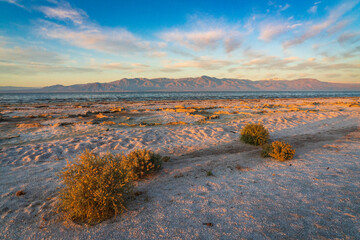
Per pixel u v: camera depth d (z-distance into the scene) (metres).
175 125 15.98
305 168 6.25
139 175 5.80
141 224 3.51
